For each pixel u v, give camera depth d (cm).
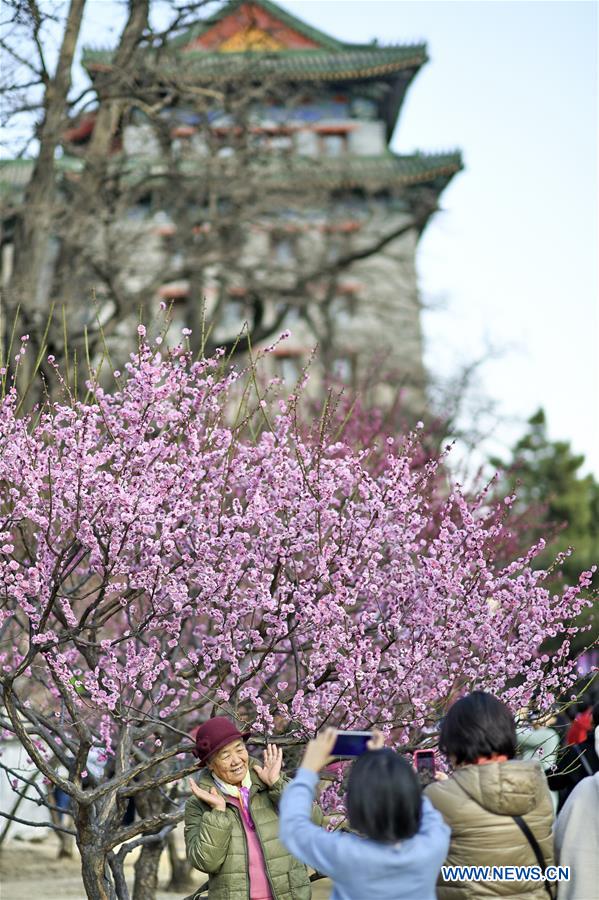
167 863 1061
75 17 1214
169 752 489
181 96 1502
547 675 544
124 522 478
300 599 498
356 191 2959
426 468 561
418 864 290
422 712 516
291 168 1775
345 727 507
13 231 1412
